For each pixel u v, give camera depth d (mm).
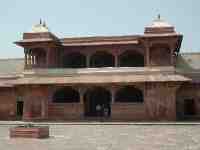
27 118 42562
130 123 36125
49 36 44969
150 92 40688
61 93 46688
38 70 44875
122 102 42250
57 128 30891
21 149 16469
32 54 46156
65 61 49000
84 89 41969
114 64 48750
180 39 44062
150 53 43969
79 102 44781
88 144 18562
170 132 26297
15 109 46062
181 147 17188
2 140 20656
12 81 46406
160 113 40281
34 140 20656
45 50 45000
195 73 44781
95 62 49500
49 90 42656
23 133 22219
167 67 42500
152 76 41656
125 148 16812
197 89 43719
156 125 34344
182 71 44781
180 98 43875
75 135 24078
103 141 20078
